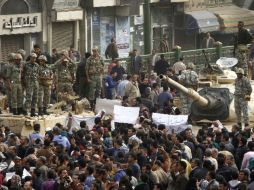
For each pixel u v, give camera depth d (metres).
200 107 66.12
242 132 56.47
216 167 50.44
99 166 47.88
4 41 86.44
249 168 51.22
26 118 62.34
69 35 91.56
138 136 54.72
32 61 63.06
